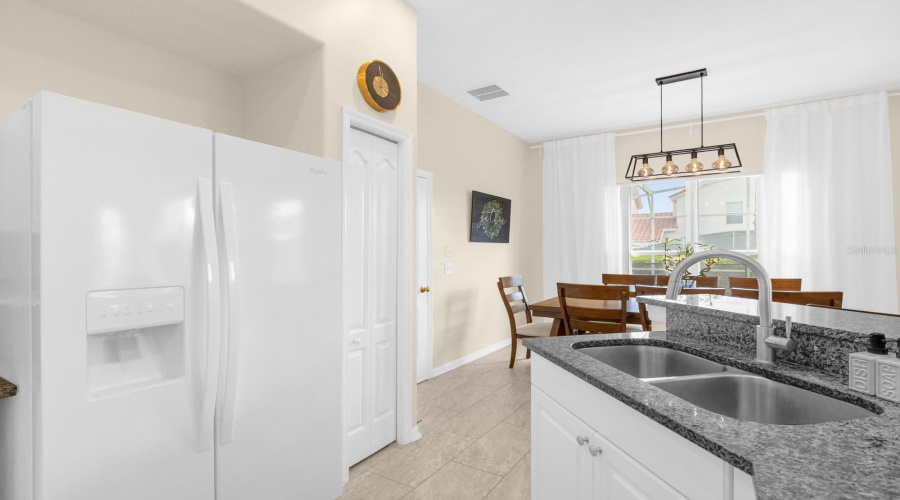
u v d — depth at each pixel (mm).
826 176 4098
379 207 2525
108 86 1941
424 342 3863
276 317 1565
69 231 1077
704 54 3295
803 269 4168
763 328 1311
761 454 727
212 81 2344
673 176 4008
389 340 2594
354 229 2348
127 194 1177
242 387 1454
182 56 2217
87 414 1102
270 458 1544
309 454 1691
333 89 2174
